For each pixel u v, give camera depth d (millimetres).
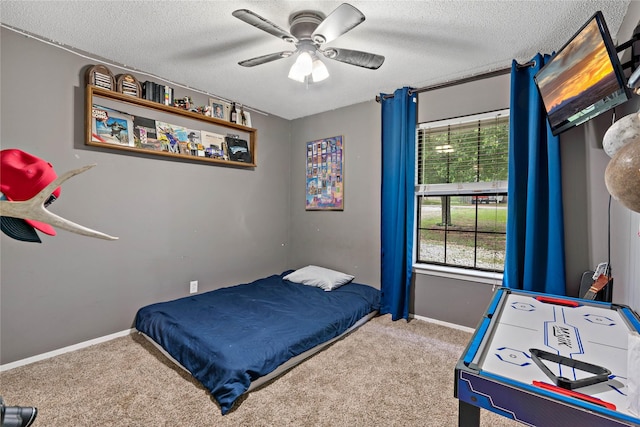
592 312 1495
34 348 2146
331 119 3699
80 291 2354
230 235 3420
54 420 1564
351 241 3547
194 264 3088
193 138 3020
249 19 1601
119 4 1782
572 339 1193
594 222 2158
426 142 3039
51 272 2219
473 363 1010
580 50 1612
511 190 2383
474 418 949
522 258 2396
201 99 3102
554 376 909
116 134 2475
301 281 3451
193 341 2043
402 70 2607
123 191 2566
